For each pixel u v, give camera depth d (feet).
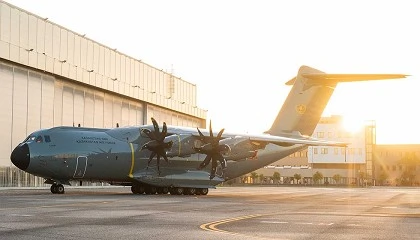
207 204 97.86
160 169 147.74
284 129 162.81
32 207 82.94
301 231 53.26
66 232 50.57
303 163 487.61
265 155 164.14
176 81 290.56
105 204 92.99
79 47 215.31
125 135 144.56
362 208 90.27
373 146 477.77
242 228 55.57
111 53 235.40
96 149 137.28
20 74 185.37
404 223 62.23
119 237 47.42
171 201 107.55
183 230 53.21
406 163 552.00
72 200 105.19
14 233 49.39
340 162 459.73
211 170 142.72
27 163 130.41
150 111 264.72
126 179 144.97
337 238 48.01
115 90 233.55
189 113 300.81
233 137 147.23
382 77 140.56
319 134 463.83
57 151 132.77
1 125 177.88
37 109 192.85
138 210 79.20
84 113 218.38
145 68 260.83
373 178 478.18
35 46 191.83
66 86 208.74
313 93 161.48
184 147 141.18
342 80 157.28
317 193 182.29
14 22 182.39
